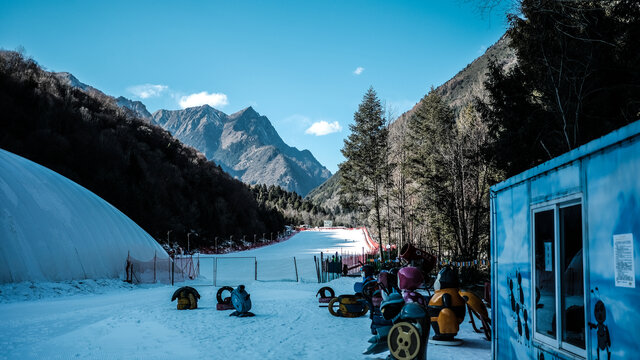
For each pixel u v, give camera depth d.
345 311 12.33
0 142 68.38
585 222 3.84
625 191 3.27
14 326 11.23
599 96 16.69
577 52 16.09
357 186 59.94
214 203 105.88
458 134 31.39
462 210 28.06
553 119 18.94
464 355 7.40
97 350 8.21
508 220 5.95
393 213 57.06
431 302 8.56
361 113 60.22
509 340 5.85
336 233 129.88
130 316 12.82
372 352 6.84
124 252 28.97
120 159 86.69
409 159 53.66
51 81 101.25
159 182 90.50
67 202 27.14
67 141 78.50
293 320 11.88
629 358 3.17
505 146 21.50
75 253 24.53
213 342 8.88
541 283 4.86
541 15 14.73
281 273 36.53
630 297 3.18
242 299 12.58
